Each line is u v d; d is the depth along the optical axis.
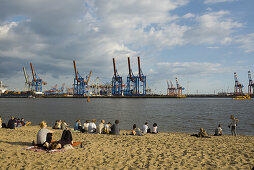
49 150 8.46
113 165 6.80
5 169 6.11
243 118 38.41
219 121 33.84
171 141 12.17
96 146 9.92
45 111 55.84
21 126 23.30
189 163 7.13
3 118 38.16
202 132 15.07
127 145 10.41
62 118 38.41
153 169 6.45
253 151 9.20
